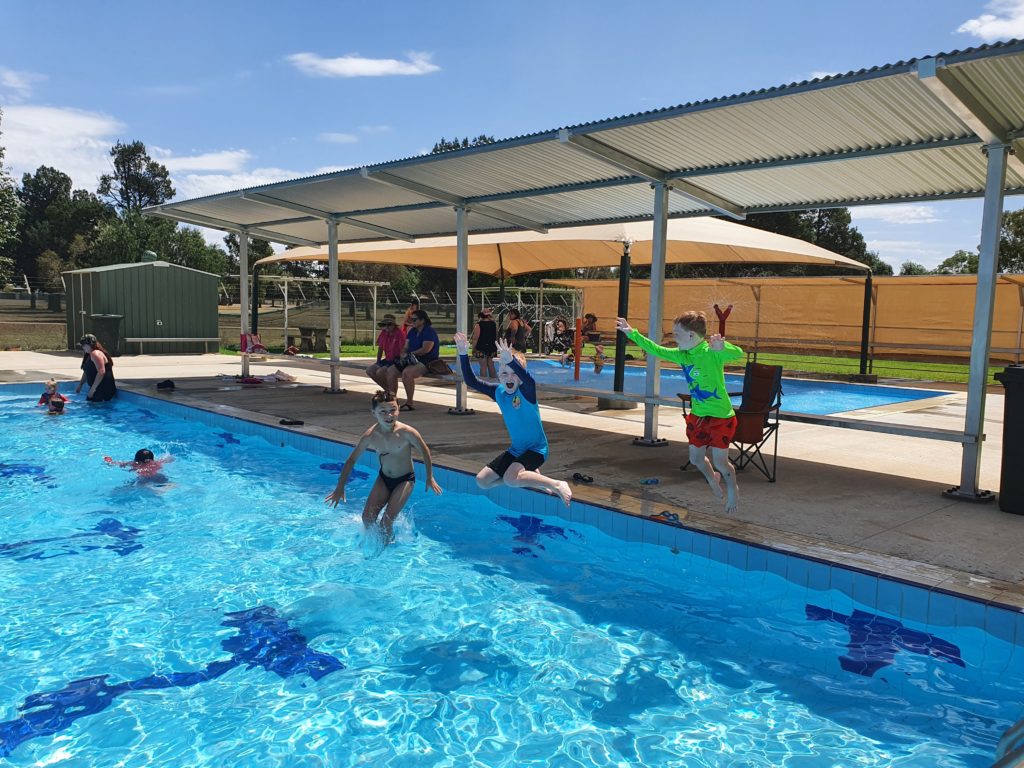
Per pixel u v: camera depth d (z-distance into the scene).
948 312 23.70
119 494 7.55
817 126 6.65
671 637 4.47
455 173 9.41
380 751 3.30
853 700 3.75
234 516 6.87
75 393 14.50
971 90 5.43
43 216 90.00
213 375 17.05
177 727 3.49
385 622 4.67
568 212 11.25
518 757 3.26
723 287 26.97
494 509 7.04
